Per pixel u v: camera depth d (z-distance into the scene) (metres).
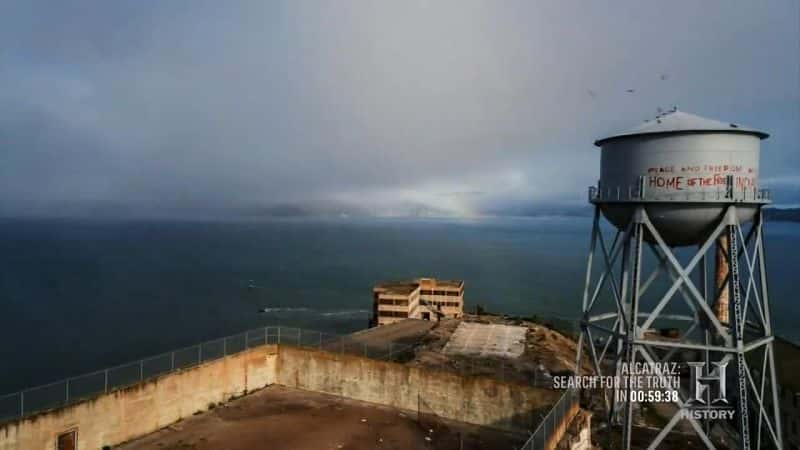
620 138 24.58
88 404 23.84
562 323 97.44
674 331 62.69
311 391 32.41
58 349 84.00
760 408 24.28
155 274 166.88
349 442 25.80
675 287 23.78
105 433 24.50
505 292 147.50
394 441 25.98
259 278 167.62
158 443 25.39
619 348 25.86
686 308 109.12
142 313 111.88
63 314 107.62
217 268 187.88
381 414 29.16
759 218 23.84
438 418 28.66
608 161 25.61
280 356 33.50
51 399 24.33
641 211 23.94
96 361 78.62
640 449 26.55
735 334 22.45
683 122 23.97
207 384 29.45
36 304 116.19
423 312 103.00
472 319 76.75
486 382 27.61
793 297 126.19
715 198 22.59
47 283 142.62
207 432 26.66
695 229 23.70
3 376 71.12
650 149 23.70
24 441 21.58
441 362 47.34
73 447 23.28
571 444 22.31
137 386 25.91
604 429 28.52
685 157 23.02
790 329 97.38
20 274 157.50
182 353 29.30
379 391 30.45
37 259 194.25
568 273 187.50
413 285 104.94
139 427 25.98
